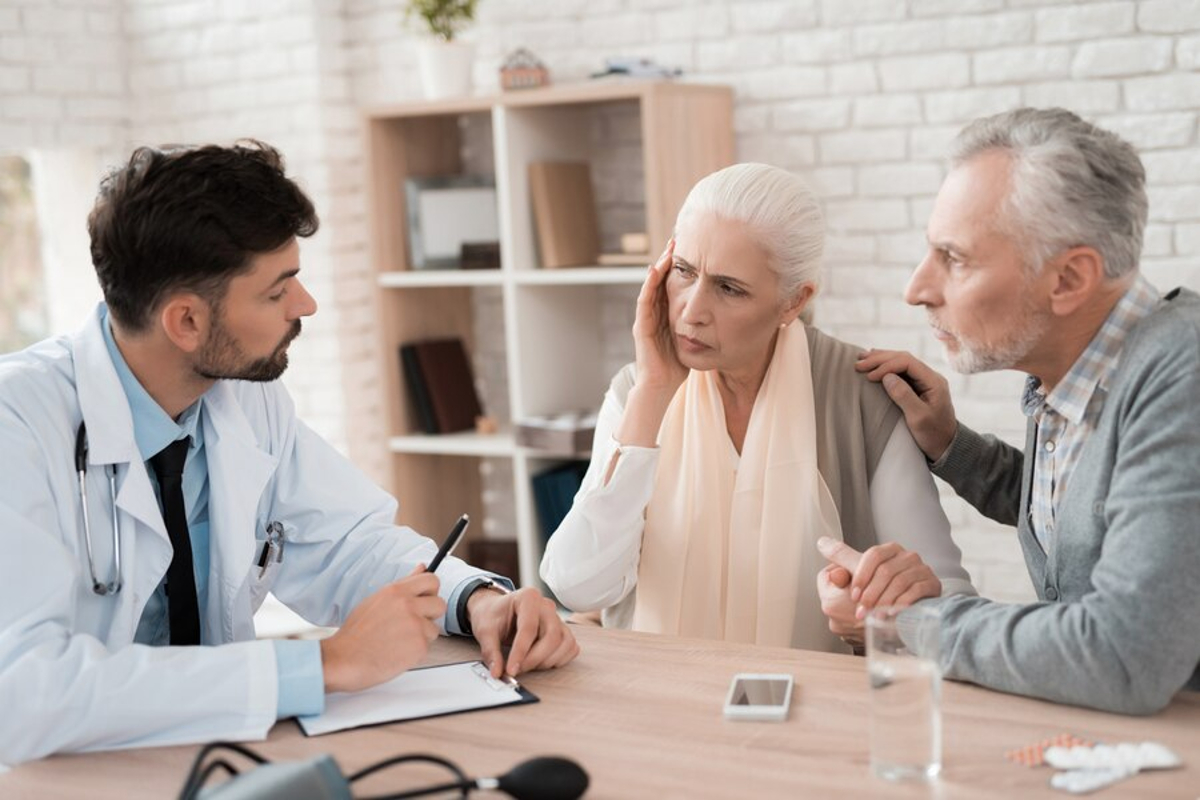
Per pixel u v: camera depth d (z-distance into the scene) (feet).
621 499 6.72
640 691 5.07
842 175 11.37
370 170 12.42
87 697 4.70
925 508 6.88
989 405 10.91
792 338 7.04
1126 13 10.14
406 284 12.54
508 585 5.95
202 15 13.79
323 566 6.48
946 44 10.82
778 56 11.50
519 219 11.85
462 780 4.09
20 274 16.30
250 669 4.86
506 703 4.98
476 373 13.60
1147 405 4.87
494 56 12.82
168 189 5.26
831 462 6.94
